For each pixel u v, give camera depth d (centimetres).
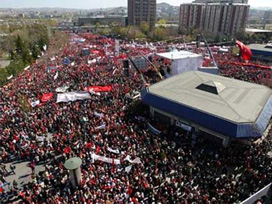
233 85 4041
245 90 3834
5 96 4638
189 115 3312
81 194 2252
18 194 2438
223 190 2248
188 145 3044
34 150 2966
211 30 14300
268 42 12075
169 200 2244
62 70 6219
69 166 2323
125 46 9212
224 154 2823
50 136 3303
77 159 2431
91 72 5972
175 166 2631
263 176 2392
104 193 2277
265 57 8412
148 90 3981
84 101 4241
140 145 2958
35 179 2583
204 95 3659
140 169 2577
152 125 3550
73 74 5803
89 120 3544
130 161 2666
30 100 4334
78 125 3419
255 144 3011
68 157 2786
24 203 2314
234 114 3102
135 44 9569
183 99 3584
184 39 10725
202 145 3059
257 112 3156
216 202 2141
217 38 11906
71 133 3188
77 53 8600
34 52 8850
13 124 3522
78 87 4912
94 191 2297
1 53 10744
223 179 2388
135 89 4897
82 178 2483
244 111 3178
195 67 5994
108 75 5709
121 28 14250
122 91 4706
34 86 5103
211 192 2280
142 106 4050
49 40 12606
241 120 2955
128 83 5172
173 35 13025
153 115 3912
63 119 3553
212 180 2386
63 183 2506
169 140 3150
